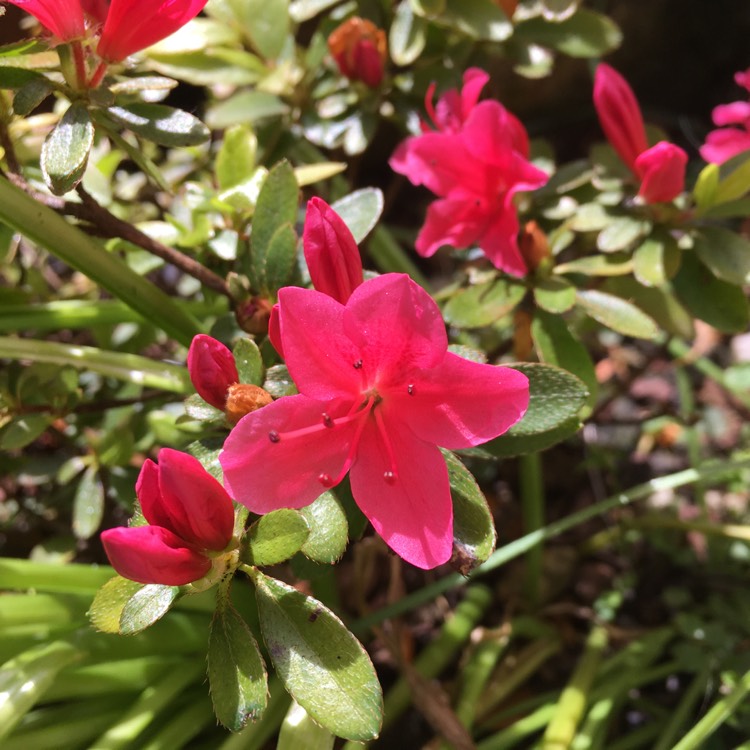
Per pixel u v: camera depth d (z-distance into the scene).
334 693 0.14
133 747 0.19
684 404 0.30
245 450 0.13
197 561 0.14
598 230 0.23
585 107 0.37
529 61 0.23
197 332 0.20
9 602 0.18
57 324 0.21
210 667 0.14
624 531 0.27
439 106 0.20
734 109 0.23
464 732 0.21
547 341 0.20
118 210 0.24
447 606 0.26
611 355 0.33
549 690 0.25
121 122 0.16
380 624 0.23
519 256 0.19
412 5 0.22
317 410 0.14
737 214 0.20
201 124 0.17
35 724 0.19
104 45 0.16
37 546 0.23
